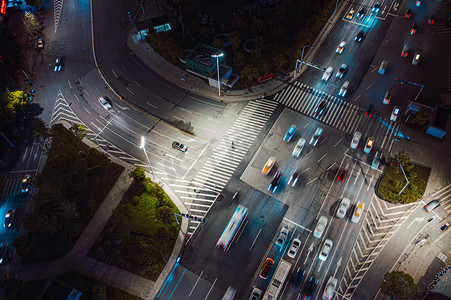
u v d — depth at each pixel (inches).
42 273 2524.6
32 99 3678.6
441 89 3565.5
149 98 3663.9
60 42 4229.8
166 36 3843.5
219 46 3828.7
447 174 2987.2
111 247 2625.5
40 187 2598.4
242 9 4362.7
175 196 2935.5
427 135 3233.3
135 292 2438.5
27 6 4658.0
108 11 4569.4
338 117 3410.4
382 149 3159.5
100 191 2947.8
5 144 3304.6
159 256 2591.0
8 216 2797.7
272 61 3639.3
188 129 3395.7
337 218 2755.9
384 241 2630.4
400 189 2883.9
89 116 3526.1
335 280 2449.6
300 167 3070.9
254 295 2374.5
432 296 2384.4
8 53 3976.4
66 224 2630.4
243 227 2733.8
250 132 3341.5
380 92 3587.6
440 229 2669.8
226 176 3046.3
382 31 4158.5
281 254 2586.1
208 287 2456.9
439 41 4015.8
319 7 4394.7
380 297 2385.6
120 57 4045.3
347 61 3882.9
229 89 3703.3
